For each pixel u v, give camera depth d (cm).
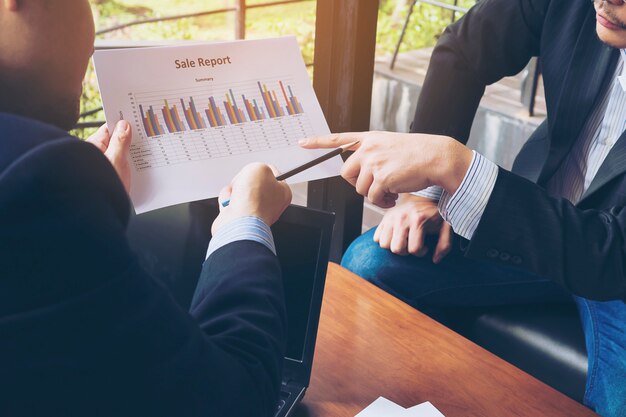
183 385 58
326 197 192
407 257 158
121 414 56
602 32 125
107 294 52
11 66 58
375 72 365
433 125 164
